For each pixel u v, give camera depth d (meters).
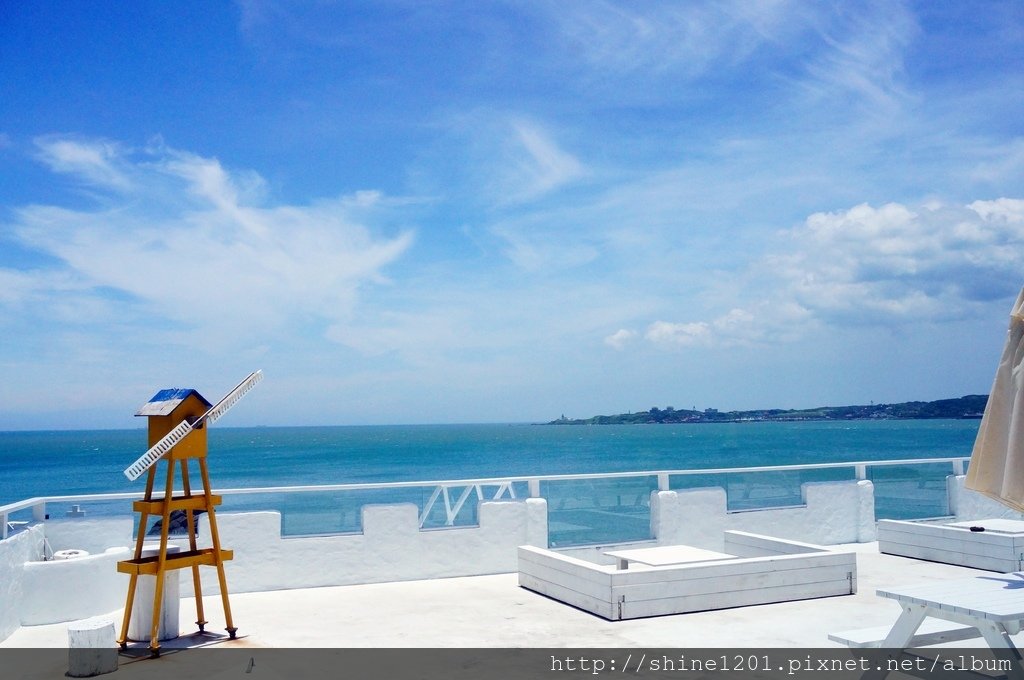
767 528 11.56
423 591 9.21
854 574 8.55
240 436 147.00
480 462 82.88
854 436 105.75
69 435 193.00
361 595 9.04
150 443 7.40
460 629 7.42
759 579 8.13
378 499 9.94
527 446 99.25
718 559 8.32
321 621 7.85
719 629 7.21
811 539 11.82
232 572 9.26
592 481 10.81
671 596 7.79
